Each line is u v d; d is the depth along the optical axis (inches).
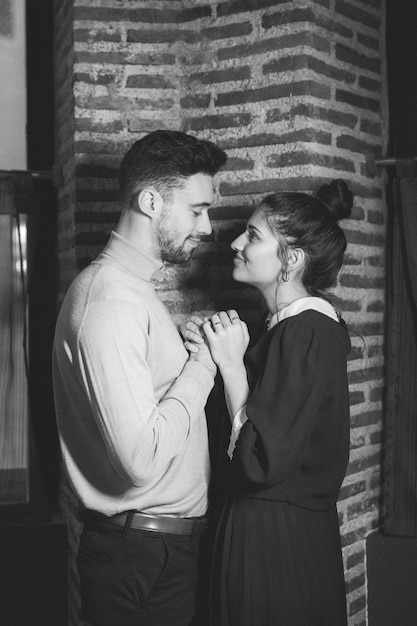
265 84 94.3
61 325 64.6
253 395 67.0
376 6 105.3
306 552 67.8
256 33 94.9
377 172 105.1
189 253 67.8
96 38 98.0
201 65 97.8
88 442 65.2
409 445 104.2
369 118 103.7
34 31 115.6
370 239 104.6
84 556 67.2
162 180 64.1
